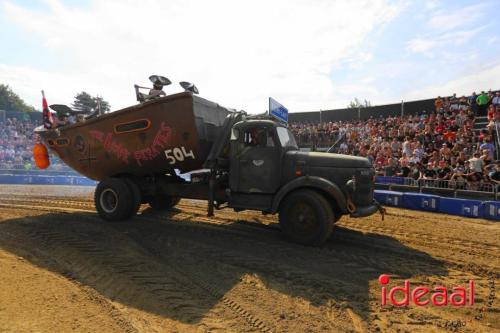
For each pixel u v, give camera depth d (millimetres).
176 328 3139
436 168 12289
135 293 3865
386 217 8602
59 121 8219
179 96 6715
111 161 7672
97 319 3248
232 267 4793
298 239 5914
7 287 3850
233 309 3559
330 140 20766
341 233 6824
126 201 7234
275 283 4281
